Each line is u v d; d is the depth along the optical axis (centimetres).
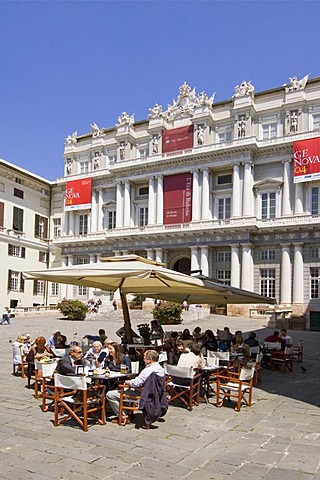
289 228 4466
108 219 5741
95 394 1012
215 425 1023
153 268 1248
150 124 5391
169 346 1636
